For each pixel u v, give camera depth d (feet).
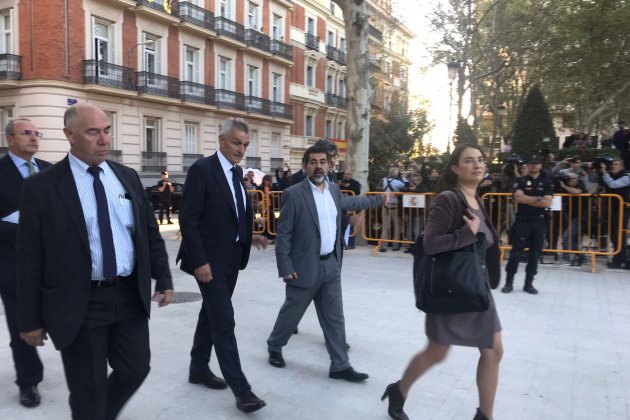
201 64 90.79
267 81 109.19
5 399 12.21
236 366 11.57
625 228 27.96
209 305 11.86
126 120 75.92
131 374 9.18
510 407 12.05
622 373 14.08
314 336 17.15
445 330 10.00
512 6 64.49
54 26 65.00
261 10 105.29
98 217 8.64
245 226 12.77
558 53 71.67
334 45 137.80
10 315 11.73
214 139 94.38
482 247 9.85
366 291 23.17
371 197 14.71
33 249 8.30
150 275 9.29
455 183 10.50
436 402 12.26
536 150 47.75
